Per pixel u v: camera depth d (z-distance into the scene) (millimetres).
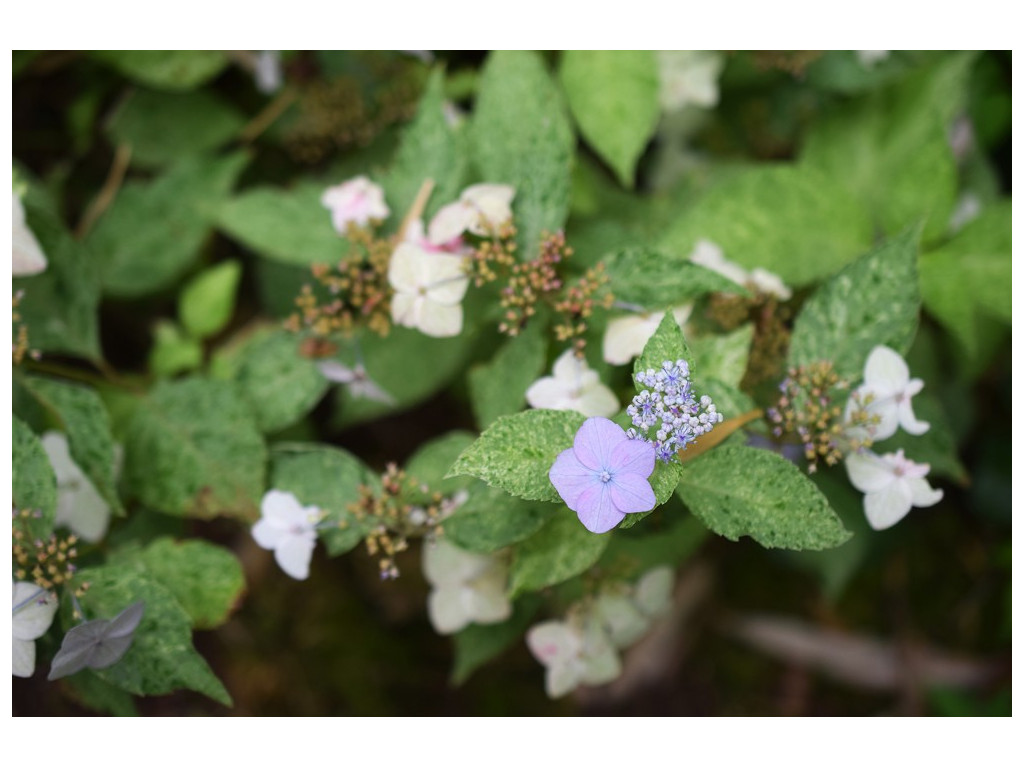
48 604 358
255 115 537
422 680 572
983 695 558
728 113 534
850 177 484
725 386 347
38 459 362
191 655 357
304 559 381
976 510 568
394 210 409
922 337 481
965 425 524
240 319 563
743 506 321
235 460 395
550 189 385
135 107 514
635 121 448
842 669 571
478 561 404
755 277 411
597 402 366
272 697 560
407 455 581
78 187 547
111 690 381
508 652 577
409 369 442
